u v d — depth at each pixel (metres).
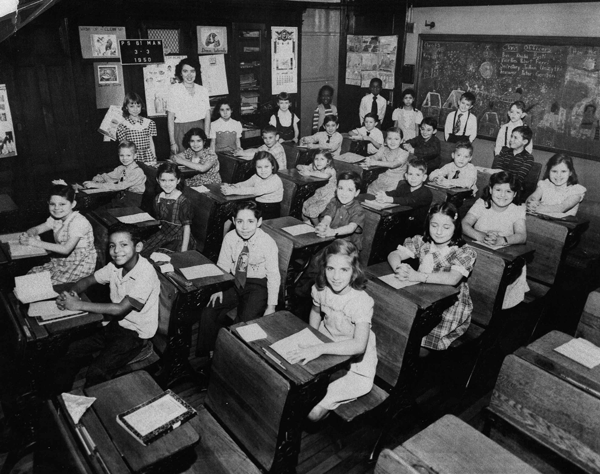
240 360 2.20
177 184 4.00
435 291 2.66
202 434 2.13
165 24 6.38
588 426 1.99
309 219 4.96
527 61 6.53
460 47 7.19
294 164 6.16
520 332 3.82
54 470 1.82
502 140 6.32
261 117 7.91
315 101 8.89
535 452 2.17
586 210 6.17
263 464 2.05
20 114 5.52
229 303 3.17
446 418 1.92
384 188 5.45
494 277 3.03
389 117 8.31
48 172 5.85
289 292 3.60
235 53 7.24
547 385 2.12
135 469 1.64
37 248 3.20
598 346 2.60
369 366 2.52
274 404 2.01
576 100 6.18
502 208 3.58
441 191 4.76
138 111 5.45
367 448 2.69
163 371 2.82
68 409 1.88
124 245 2.66
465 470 1.68
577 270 5.04
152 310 2.81
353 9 8.39
